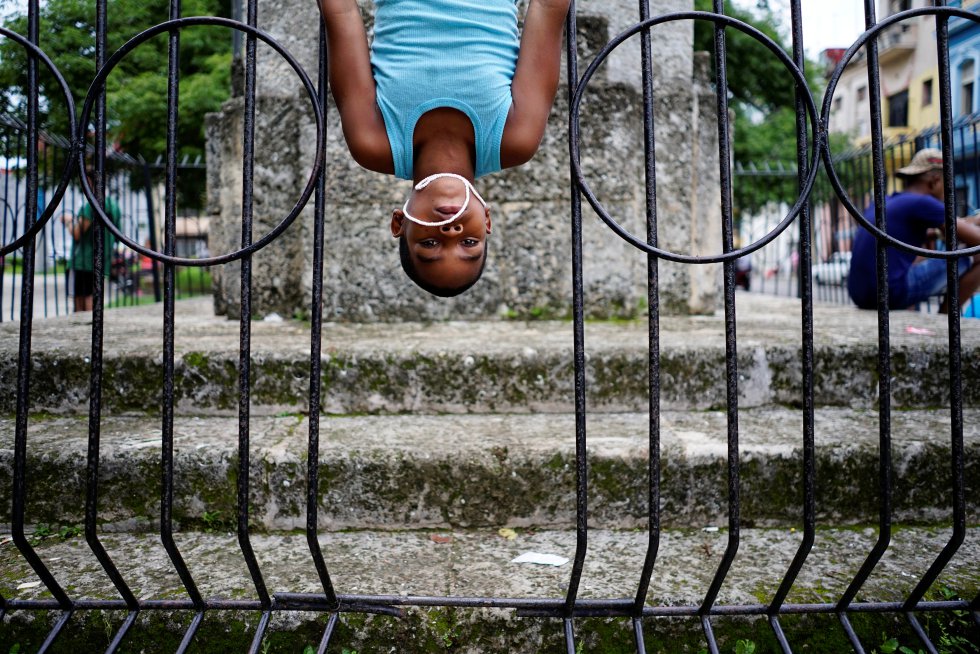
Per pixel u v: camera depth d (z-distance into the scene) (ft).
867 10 5.31
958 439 5.30
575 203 5.21
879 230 5.23
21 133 15.26
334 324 12.23
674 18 5.17
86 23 35.37
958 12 5.11
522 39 5.12
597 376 8.80
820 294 23.95
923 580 5.36
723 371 8.89
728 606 5.42
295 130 12.96
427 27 5.00
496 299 12.55
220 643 5.61
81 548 6.70
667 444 7.33
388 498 7.09
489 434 7.78
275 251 13.32
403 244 5.24
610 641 5.66
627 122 12.47
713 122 15.16
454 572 6.17
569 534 7.05
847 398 8.97
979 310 18.70
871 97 5.28
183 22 5.08
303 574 6.10
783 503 7.18
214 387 8.60
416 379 8.71
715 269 15.05
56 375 8.61
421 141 5.04
